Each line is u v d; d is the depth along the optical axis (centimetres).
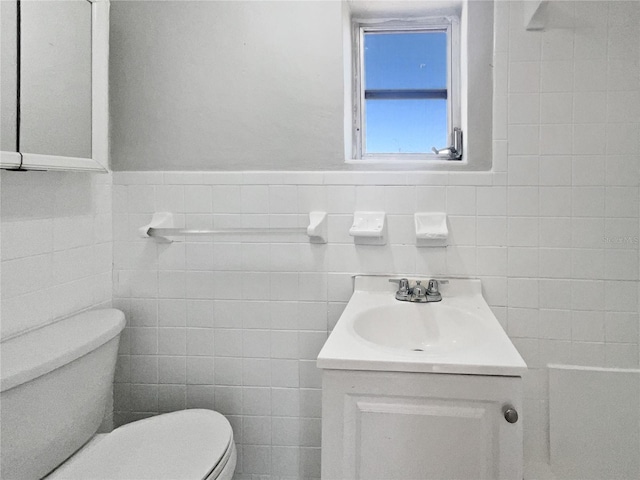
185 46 140
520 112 129
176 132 141
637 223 126
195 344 143
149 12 141
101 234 138
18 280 107
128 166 143
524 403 131
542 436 131
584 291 129
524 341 131
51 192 117
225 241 141
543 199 129
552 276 129
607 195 127
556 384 130
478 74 132
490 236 131
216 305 142
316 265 138
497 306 132
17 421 91
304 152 138
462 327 117
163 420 123
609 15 125
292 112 138
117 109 142
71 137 114
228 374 142
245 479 143
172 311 143
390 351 92
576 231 128
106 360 119
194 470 99
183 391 144
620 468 127
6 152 94
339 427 89
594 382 128
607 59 126
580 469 129
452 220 133
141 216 143
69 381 104
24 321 109
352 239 137
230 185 140
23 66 101
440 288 133
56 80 110
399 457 88
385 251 136
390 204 135
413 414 87
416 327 123
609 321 128
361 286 136
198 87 140
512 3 129
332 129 137
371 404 88
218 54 139
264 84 138
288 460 141
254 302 141
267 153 139
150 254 143
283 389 141
